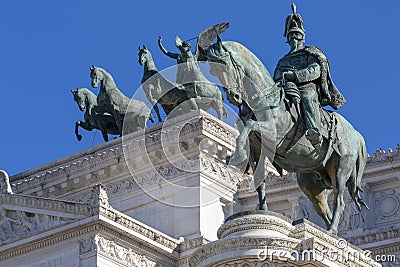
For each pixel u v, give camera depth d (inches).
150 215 3095.5
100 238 2893.7
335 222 2046.0
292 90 2022.6
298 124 2018.9
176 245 2987.2
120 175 3166.8
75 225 2915.8
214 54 1978.3
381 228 3127.5
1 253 3024.1
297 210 3137.3
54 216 2974.9
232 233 1955.0
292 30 2118.6
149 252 2950.3
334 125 2063.2
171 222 3063.5
